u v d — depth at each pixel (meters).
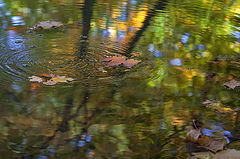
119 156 1.57
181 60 2.80
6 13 4.12
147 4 5.02
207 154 1.60
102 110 1.96
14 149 1.57
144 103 2.07
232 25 3.96
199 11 4.65
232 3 5.32
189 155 1.59
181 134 1.76
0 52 2.77
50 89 2.19
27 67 2.51
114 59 2.75
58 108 1.96
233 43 3.29
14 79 2.29
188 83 2.37
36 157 1.53
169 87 2.29
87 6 4.74
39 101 2.03
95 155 1.56
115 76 2.44
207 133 1.78
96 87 2.25
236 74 2.55
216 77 2.48
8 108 1.92
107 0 5.23
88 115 1.90
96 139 1.69
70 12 4.36
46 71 2.46
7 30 3.43
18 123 1.79
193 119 1.92
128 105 2.03
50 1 4.97
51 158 1.53
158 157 1.57
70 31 3.53
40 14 4.18
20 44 3.02
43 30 3.52
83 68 2.56
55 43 3.12
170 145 1.67
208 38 3.44
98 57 2.81
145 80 2.38
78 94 2.14
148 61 2.76
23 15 4.09
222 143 1.69
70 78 2.36
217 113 1.99
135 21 4.02
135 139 1.71
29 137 1.67
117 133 1.75
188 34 3.54
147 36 3.44
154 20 4.08
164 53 2.96
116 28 3.71
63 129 1.76
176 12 4.54
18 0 4.92
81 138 1.69
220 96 2.20
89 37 3.36
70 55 2.82
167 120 1.89
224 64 2.75
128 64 2.66
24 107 1.95
